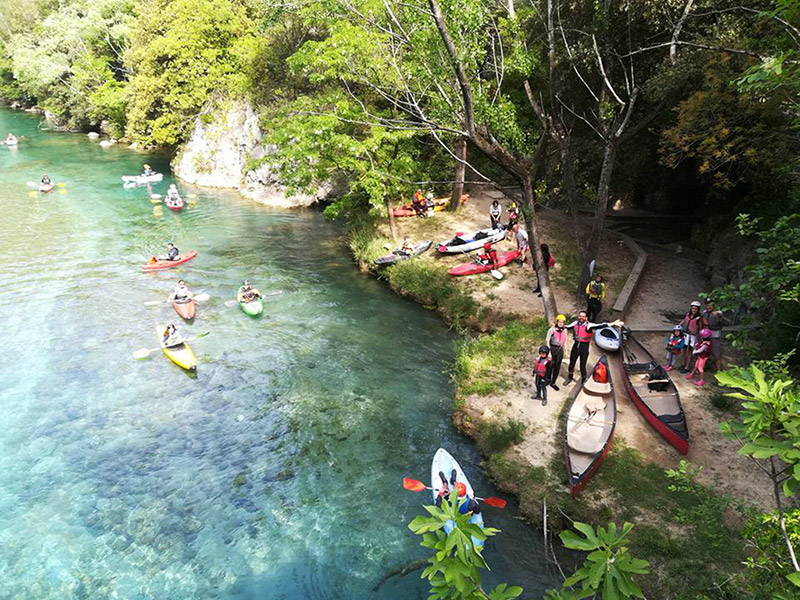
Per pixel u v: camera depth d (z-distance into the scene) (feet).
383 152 77.71
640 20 58.23
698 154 58.75
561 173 83.71
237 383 55.67
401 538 38.88
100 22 178.91
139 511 41.04
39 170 138.72
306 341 63.26
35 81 199.62
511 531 39.09
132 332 64.95
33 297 73.15
